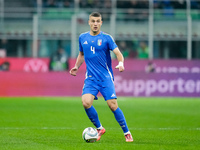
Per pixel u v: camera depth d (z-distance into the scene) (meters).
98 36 28.91
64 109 56.75
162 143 28.06
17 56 94.12
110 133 34.03
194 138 30.98
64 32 92.50
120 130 36.19
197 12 96.38
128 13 95.06
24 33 93.62
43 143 28.09
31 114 49.94
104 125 40.28
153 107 61.56
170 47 96.00
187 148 25.72
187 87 85.62
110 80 28.88
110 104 28.58
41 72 85.06
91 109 28.84
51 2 95.88
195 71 86.12
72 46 91.31
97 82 28.64
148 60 86.50
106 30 93.12
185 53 96.38
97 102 69.81
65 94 84.88
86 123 41.56
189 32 94.06
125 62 86.44
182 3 97.12
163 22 93.94
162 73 85.44
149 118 46.94
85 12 94.88
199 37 93.88
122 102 70.69
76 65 30.64
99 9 95.50
